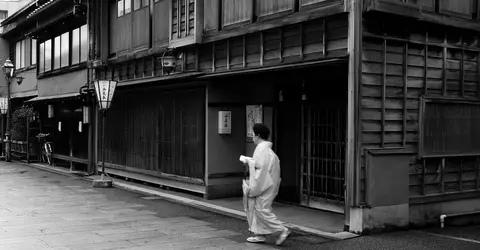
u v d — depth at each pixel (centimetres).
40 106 2211
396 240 782
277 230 732
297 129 1077
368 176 815
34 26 2322
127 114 1530
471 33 983
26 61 2536
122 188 1373
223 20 1116
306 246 736
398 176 854
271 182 728
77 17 1795
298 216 966
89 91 1638
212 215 981
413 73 896
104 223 885
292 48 934
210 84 1153
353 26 800
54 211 998
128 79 1517
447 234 849
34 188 1359
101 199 1172
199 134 1185
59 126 1970
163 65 1252
